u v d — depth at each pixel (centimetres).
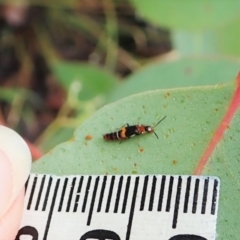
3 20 20
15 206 11
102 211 11
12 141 11
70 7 19
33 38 19
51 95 18
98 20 19
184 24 16
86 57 19
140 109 11
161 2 16
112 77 18
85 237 11
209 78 16
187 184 11
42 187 11
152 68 16
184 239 11
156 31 19
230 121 11
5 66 19
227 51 16
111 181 11
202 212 11
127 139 11
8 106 18
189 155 11
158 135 11
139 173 11
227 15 16
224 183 11
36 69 19
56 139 17
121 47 19
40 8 20
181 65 16
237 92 11
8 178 11
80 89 18
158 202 11
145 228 11
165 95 11
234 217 11
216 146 11
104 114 12
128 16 19
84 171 11
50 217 11
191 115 11
